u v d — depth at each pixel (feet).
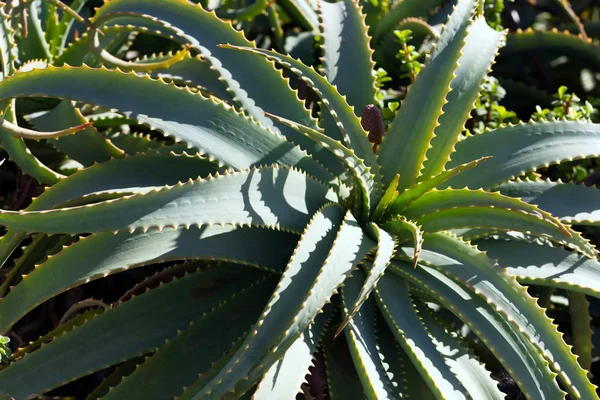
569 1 8.32
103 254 5.06
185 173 5.47
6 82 5.25
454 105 5.66
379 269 4.92
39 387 5.10
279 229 5.17
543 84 7.41
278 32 6.91
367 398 5.06
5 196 6.43
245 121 5.43
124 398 5.09
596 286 5.39
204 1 6.69
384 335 5.34
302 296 4.90
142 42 6.87
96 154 5.77
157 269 6.07
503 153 5.70
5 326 5.11
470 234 5.50
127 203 4.89
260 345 4.75
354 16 6.11
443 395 4.92
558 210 5.65
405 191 5.34
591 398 5.03
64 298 6.06
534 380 5.07
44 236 5.60
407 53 6.54
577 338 5.79
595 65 7.18
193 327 5.24
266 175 5.21
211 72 5.86
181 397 5.00
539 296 6.03
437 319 5.43
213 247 5.21
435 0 6.90
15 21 6.13
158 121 5.28
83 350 5.17
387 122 6.30
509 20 7.84
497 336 5.12
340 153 5.16
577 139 5.71
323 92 5.37
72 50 6.13
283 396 4.91
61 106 5.81
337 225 5.27
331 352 5.40
